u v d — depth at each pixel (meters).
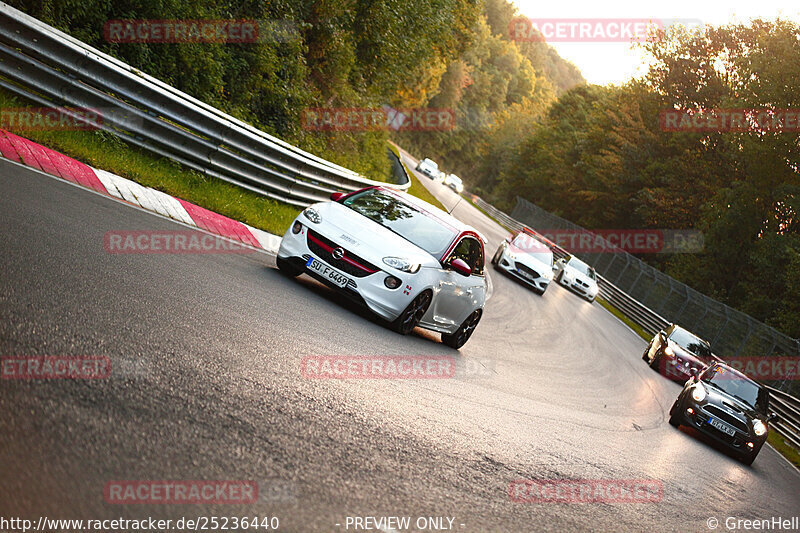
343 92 22.94
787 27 39.62
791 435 17.94
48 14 10.95
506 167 86.81
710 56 49.50
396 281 8.01
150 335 4.54
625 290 41.12
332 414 4.62
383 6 23.55
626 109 52.94
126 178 9.47
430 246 8.86
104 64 9.67
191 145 11.41
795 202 37.34
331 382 5.29
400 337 8.33
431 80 62.91
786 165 38.78
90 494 2.65
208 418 3.71
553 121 77.75
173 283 6.02
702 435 12.74
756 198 39.59
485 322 14.28
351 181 16.31
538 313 19.47
